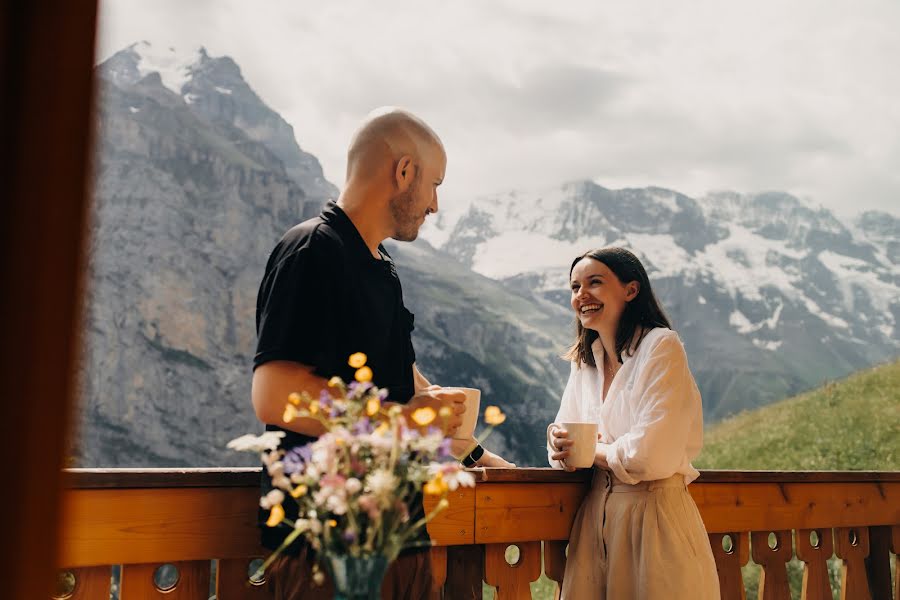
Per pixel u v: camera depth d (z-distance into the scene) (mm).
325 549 1266
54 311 614
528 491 2414
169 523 1883
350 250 1891
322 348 1769
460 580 2357
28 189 608
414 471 1317
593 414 2529
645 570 2262
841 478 3037
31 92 611
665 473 2266
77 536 1779
